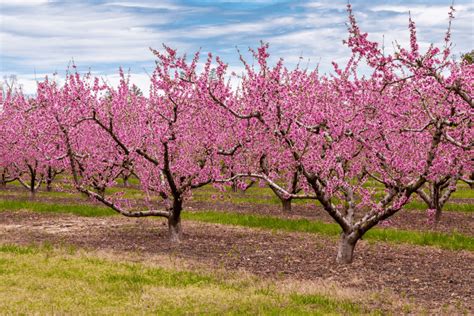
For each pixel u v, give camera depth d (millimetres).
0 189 33688
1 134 26922
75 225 19438
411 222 20391
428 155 12547
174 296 10000
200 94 13852
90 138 19641
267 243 16203
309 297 9953
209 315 8898
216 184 16656
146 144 16109
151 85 16344
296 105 13312
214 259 13805
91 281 11008
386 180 13234
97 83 15773
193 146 16609
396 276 12078
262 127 15312
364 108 13297
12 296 9797
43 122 19531
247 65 14312
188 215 21734
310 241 16609
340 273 12391
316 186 12898
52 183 36250
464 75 11820
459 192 32656
